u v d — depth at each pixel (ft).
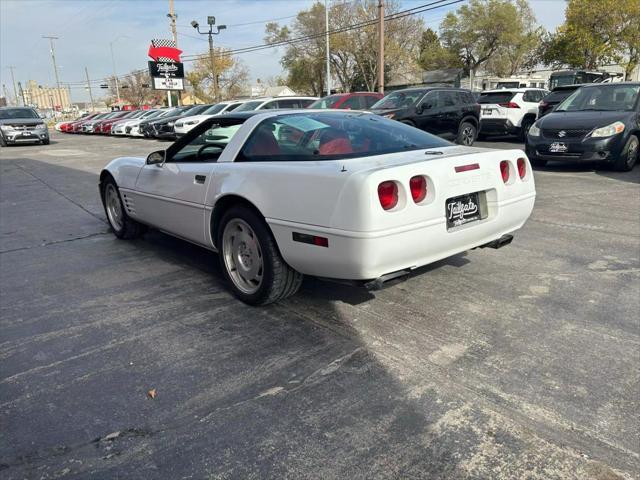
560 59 129.08
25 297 13.46
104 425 7.99
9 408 8.48
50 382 9.25
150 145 67.56
